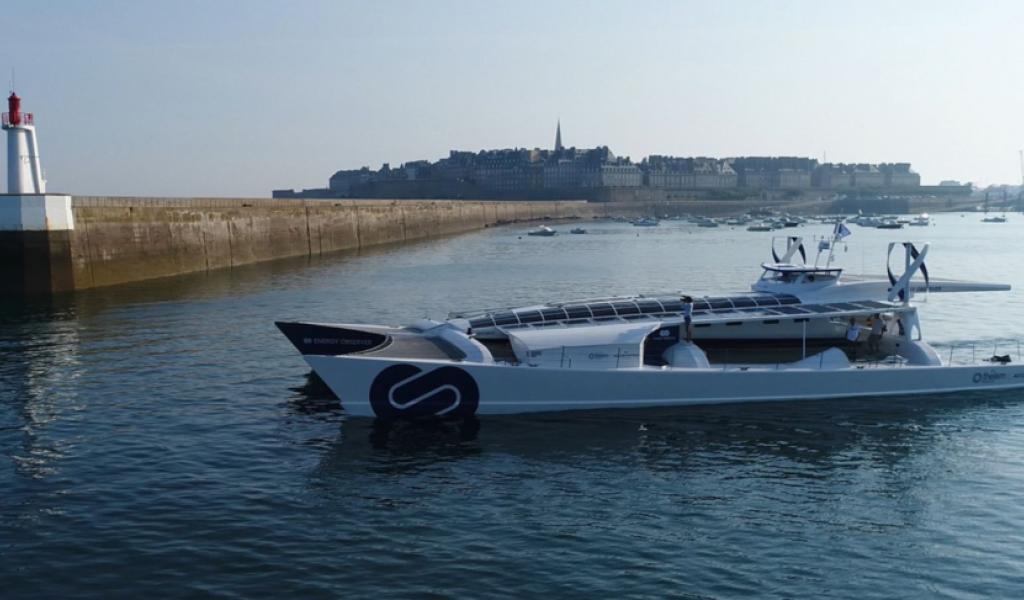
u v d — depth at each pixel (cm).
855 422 2667
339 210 11256
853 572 1723
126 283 6450
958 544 1852
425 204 15350
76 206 5891
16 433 2566
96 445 2455
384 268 8256
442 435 2525
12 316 4703
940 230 19750
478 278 7350
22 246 5541
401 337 2959
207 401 2917
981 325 4556
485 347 2762
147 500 2053
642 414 2705
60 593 1616
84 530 1884
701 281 7269
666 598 1611
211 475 2219
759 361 3088
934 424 2658
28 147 5769
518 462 2316
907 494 2125
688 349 2891
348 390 2619
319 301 5525
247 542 1828
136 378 3241
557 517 1967
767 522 1952
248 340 4025
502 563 1741
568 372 2686
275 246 9331
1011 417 2730
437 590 1631
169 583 1653
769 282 3284
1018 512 2019
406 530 1892
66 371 3353
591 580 1673
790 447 2450
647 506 2034
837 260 10106
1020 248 12575
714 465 2308
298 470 2256
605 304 3062
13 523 1922
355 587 1641
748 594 1631
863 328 3145
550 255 10538
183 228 7338
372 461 2322
